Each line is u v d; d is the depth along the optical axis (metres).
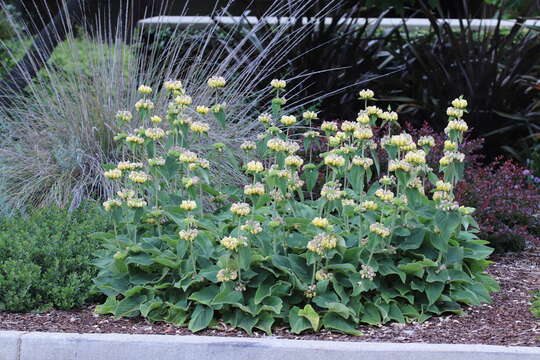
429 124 7.11
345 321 3.21
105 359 2.93
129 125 5.03
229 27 7.66
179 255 3.26
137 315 3.41
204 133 3.57
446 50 7.39
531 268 4.43
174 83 3.64
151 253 3.43
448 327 3.26
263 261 3.28
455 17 10.19
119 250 3.52
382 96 7.30
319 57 7.20
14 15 7.44
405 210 3.43
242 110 5.54
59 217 4.03
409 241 3.43
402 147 3.22
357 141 3.42
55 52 6.87
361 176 3.26
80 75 5.29
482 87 6.96
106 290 3.53
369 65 7.40
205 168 3.69
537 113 6.97
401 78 7.40
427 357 2.81
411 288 3.38
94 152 5.02
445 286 3.48
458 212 3.21
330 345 2.87
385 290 3.40
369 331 3.22
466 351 2.81
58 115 5.21
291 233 3.63
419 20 9.01
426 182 5.09
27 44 7.31
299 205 3.76
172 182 4.13
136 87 5.34
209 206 4.58
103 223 4.04
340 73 7.30
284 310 3.26
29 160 4.95
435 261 3.43
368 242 3.24
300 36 6.94
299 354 2.86
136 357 2.92
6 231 3.95
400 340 3.10
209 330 3.23
